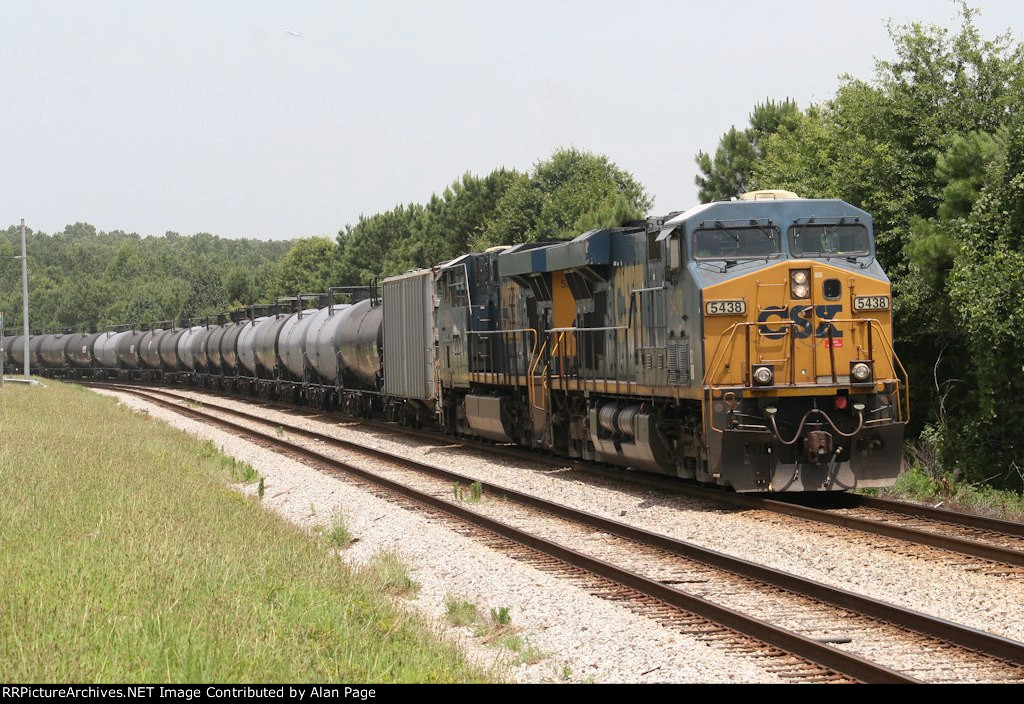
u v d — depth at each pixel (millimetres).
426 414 92000
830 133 78062
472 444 79062
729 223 49125
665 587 30766
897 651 25047
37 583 27469
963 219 61219
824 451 46656
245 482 62531
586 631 28281
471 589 34031
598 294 59531
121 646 22750
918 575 32938
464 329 78500
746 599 30875
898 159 71625
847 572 33812
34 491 43281
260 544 36656
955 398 68188
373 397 105500
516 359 70625
